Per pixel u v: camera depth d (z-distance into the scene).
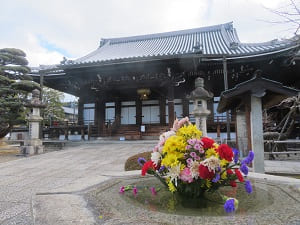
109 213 1.53
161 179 1.94
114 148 10.28
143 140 13.55
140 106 17.75
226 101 4.80
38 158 7.95
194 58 11.67
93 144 12.21
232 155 1.72
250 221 1.33
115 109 18.14
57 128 17.16
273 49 11.18
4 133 11.66
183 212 1.55
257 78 4.16
